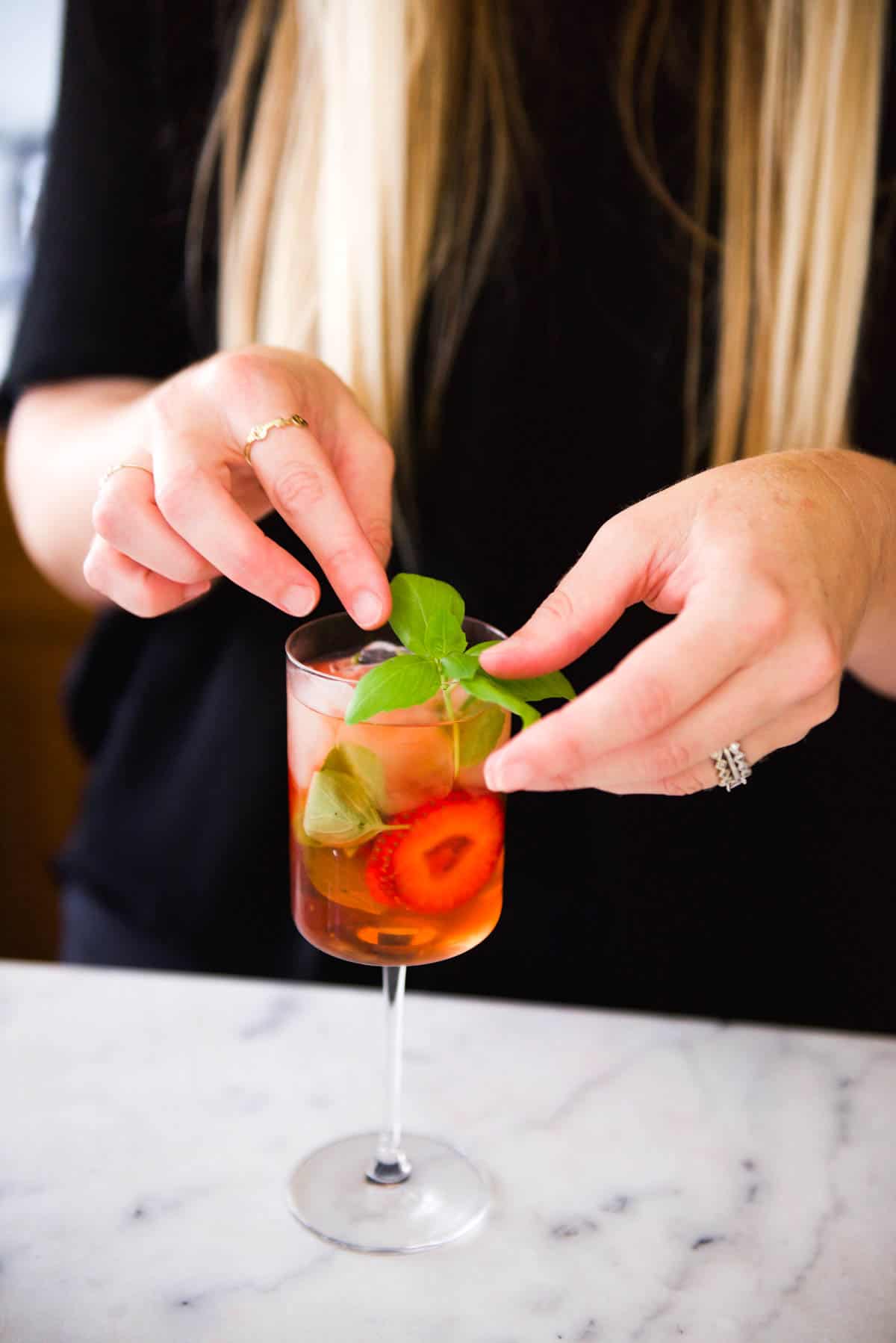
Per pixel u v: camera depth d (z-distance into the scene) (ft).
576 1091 2.42
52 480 2.77
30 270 3.03
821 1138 2.34
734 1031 2.57
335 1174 2.23
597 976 3.03
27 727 5.07
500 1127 2.35
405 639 1.99
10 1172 2.22
